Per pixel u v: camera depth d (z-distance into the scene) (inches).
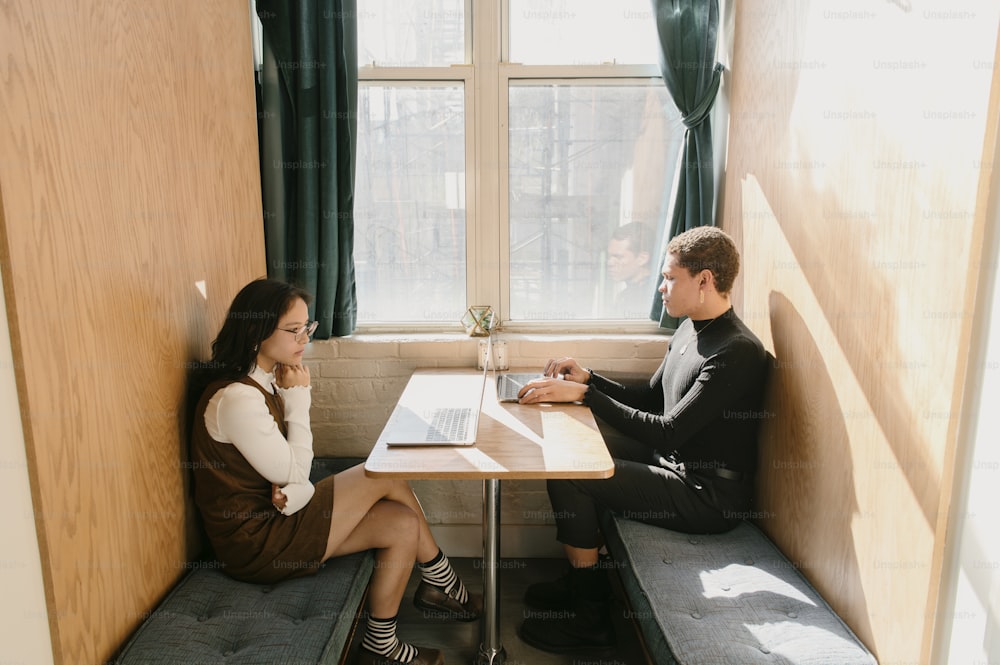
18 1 43.8
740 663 54.3
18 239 43.8
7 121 42.8
